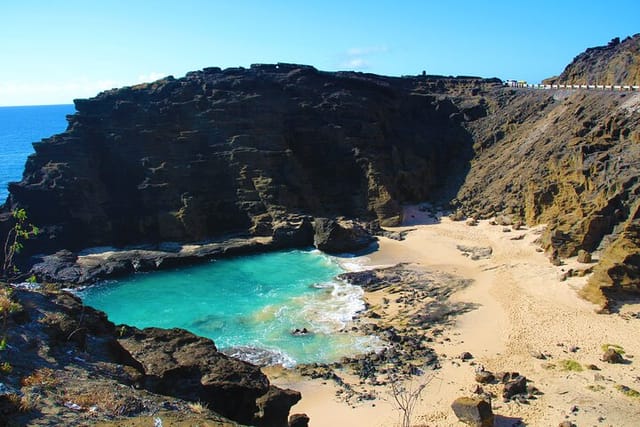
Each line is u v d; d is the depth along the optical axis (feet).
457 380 144.25
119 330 99.45
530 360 151.84
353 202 322.14
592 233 218.38
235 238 290.15
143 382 79.15
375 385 145.18
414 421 124.47
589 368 144.15
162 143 315.58
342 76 404.57
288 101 358.43
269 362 163.02
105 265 257.55
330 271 248.93
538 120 346.33
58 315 84.64
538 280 209.97
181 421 65.46
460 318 187.62
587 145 254.06
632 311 175.22
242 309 208.13
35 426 57.62
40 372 69.51
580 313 179.01
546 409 126.62
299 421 102.27
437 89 458.91
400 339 174.09
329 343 175.11
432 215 321.73
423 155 371.35
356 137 351.87
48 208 282.15
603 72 356.18
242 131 327.47
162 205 294.25
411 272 239.50
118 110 323.98
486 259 245.04
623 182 217.36
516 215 287.07
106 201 299.38
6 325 76.79
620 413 123.13
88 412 63.21
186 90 340.39
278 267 257.34
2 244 265.13
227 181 311.06
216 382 89.10
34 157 301.22
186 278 247.91
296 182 315.99
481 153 366.84
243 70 385.70
